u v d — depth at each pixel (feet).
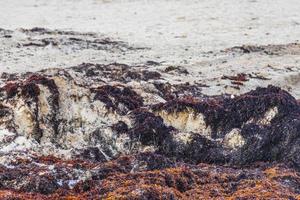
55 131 130.82
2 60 202.28
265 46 246.88
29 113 127.54
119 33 266.16
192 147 130.93
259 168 125.39
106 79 176.14
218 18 300.20
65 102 135.33
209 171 113.29
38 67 195.42
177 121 139.13
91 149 122.93
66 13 315.78
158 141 131.34
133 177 100.22
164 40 253.85
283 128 133.69
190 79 191.01
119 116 137.08
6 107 129.70
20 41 234.79
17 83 137.49
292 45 249.96
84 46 234.58
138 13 313.73
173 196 93.35
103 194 93.76
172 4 336.49
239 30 276.62
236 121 137.80
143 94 153.69
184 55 227.40
